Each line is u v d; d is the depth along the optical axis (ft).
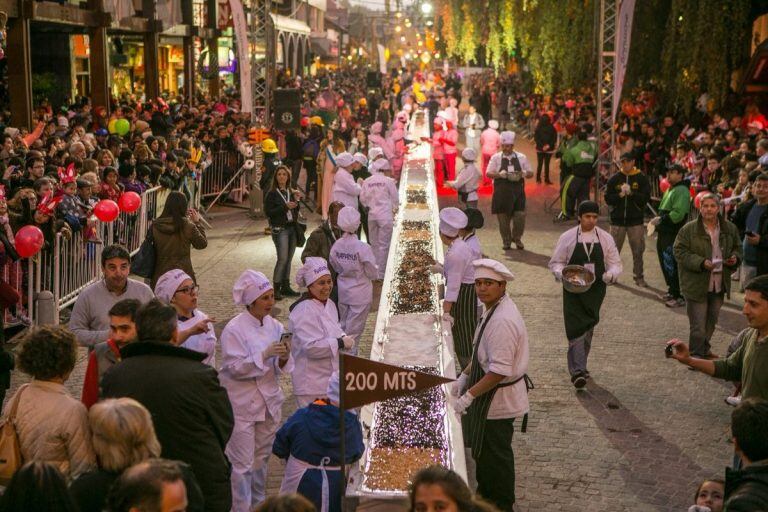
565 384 32.91
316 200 71.10
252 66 79.20
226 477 17.40
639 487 24.71
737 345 24.58
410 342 27.43
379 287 47.39
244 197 77.41
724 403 30.99
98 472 13.75
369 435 21.06
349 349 24.61
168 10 96.48
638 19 80.12
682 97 73.77
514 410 21.70
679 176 42.98
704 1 70.38
